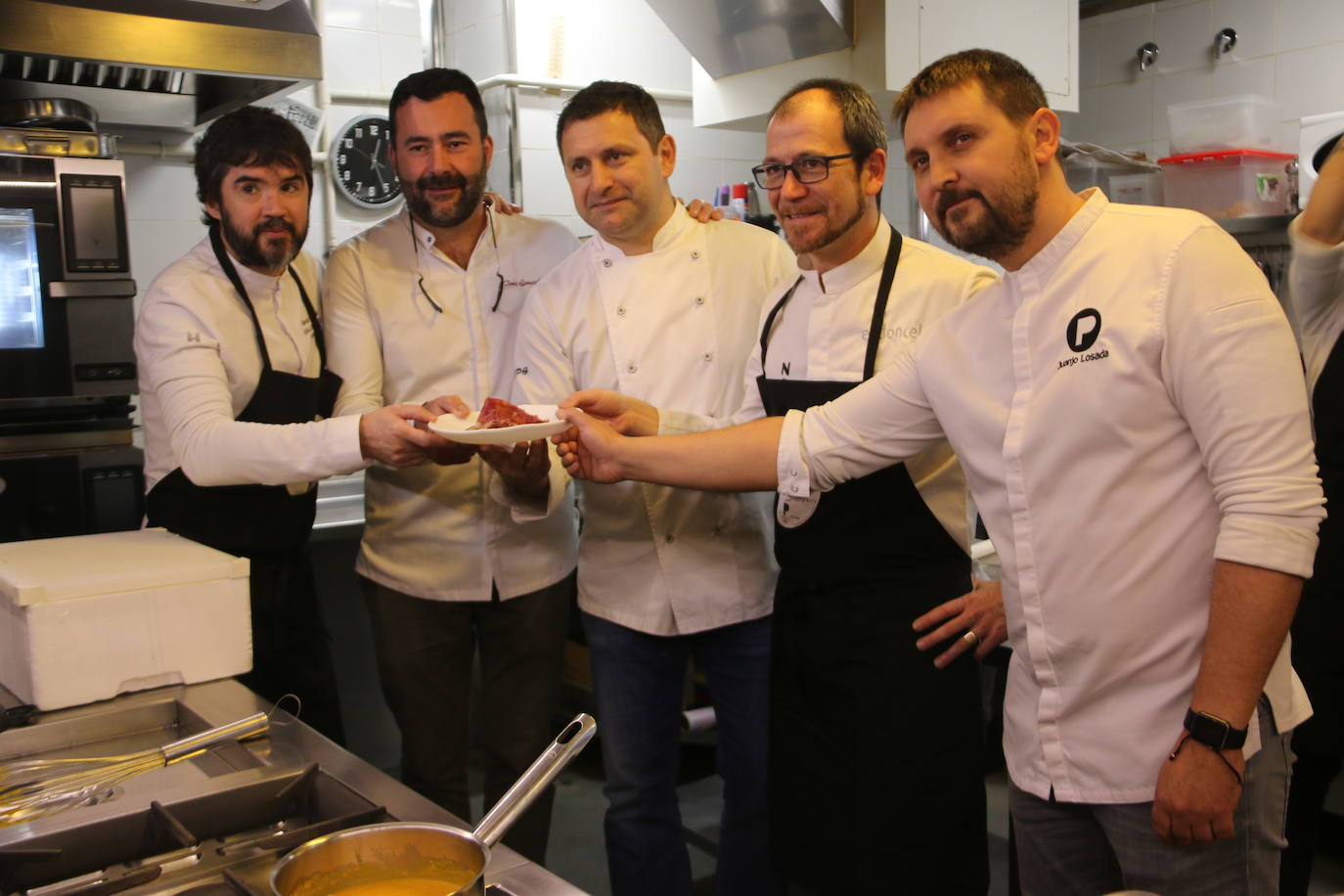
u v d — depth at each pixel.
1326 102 3.71
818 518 1.79
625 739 2.14
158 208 3.61
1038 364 1.35
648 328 2.09
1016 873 1.95
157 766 1.33
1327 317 1.96
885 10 2.86
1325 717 1.96
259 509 2.08
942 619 1.71
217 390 1.97
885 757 1.75
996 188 1.31
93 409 2.70
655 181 2.04
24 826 1.15
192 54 2.39
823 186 1.74
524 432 1.72
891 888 1.76
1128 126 4.26
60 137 2.53
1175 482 1.27
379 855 1.02
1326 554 1.94
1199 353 1.21
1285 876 2.08
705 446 1.75
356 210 4.00
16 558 1.64
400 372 2.27
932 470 1.76
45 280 2.53
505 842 2.34
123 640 1.54
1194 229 1.26
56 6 2.24
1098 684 1.33
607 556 2.12
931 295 1.78
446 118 2.11
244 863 1.04
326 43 3.88
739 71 3.27
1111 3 4.24
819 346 1.84
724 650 2.13
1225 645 1.20
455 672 2.33
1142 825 1.31
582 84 3.95
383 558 2.28
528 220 2.42
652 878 2.16
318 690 2.24
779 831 1.93
